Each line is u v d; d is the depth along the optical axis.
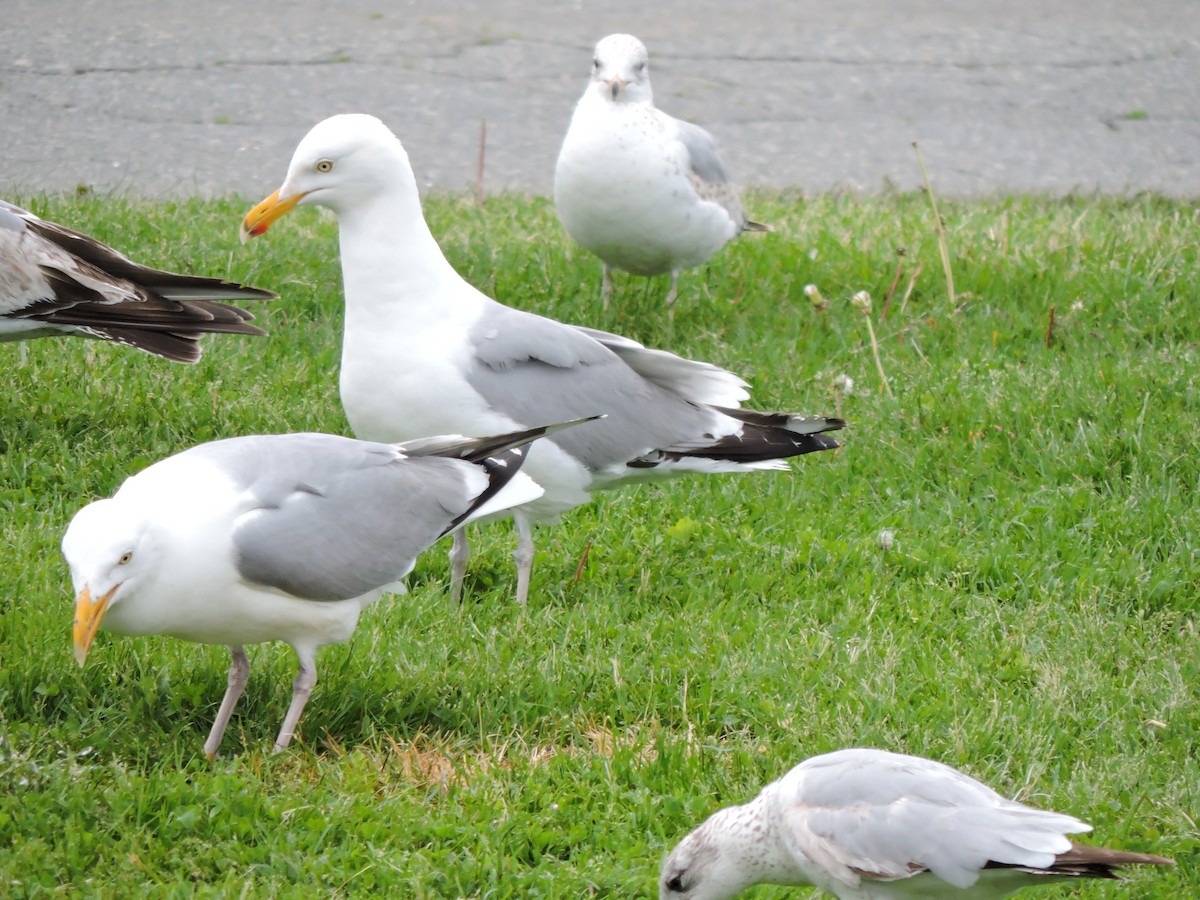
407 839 7.74
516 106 24.20
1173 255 15.98
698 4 30.53
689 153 14.35
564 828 8.07
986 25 29.70
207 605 7.93
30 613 9.35
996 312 15.18
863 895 6.86
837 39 28.50
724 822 7.20
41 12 27.08
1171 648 9.88
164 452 11.79
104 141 21.19
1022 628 10.16
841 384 13.19
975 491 12.01
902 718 9.02
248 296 12.30
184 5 28.23
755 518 11.71
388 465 8.55
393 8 29.11
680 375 10.89
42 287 11.74
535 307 14.95
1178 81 26.58
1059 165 22.47
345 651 9.45
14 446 11.72
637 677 9.50
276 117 22.86
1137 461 12.02
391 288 9.88
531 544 10.52
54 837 7.48
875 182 21.59
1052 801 8.29
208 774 8.16
